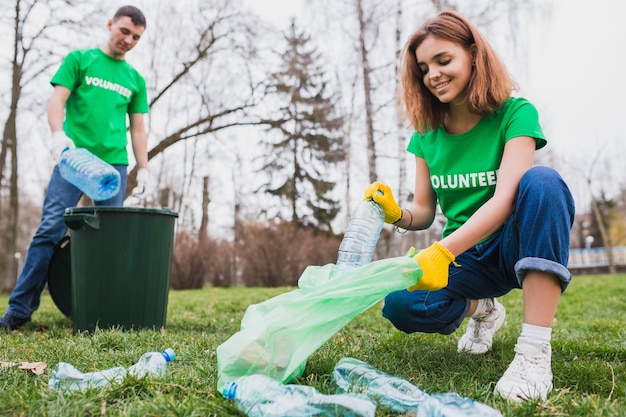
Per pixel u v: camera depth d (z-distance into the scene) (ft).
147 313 10.04
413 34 6.45
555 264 5.38
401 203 34.83
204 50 47.09
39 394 5.21
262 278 46.83
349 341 8.72
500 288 6.95
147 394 5.32
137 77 12.22
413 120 6.86
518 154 5.95
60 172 10.71
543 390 5.30
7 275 51.88
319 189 72.74
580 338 9.71
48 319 12.87
